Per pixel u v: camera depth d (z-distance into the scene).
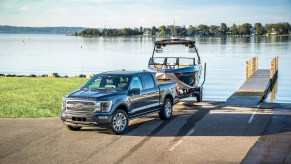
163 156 9.78
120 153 10.07
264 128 12.66
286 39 191.50
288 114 14.93
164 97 14.20
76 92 12.64
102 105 11.77
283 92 28.64
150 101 13.55
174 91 14.92
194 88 18.25
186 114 15.35
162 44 20.00
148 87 13.55
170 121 14.06
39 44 165.75
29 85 24.73
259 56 69.44
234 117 14.52
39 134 12.10
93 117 11.68
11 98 19.16
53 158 9.68
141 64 56.12
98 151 10.26
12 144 10.97
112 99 11.95
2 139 11.50
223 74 42.88
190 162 9.30
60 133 12.24
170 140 11.32
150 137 11.71
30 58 74.69
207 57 70.25
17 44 165.38
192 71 18.70
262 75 33.12
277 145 10.65
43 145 10.87
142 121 14.20
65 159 9.59
